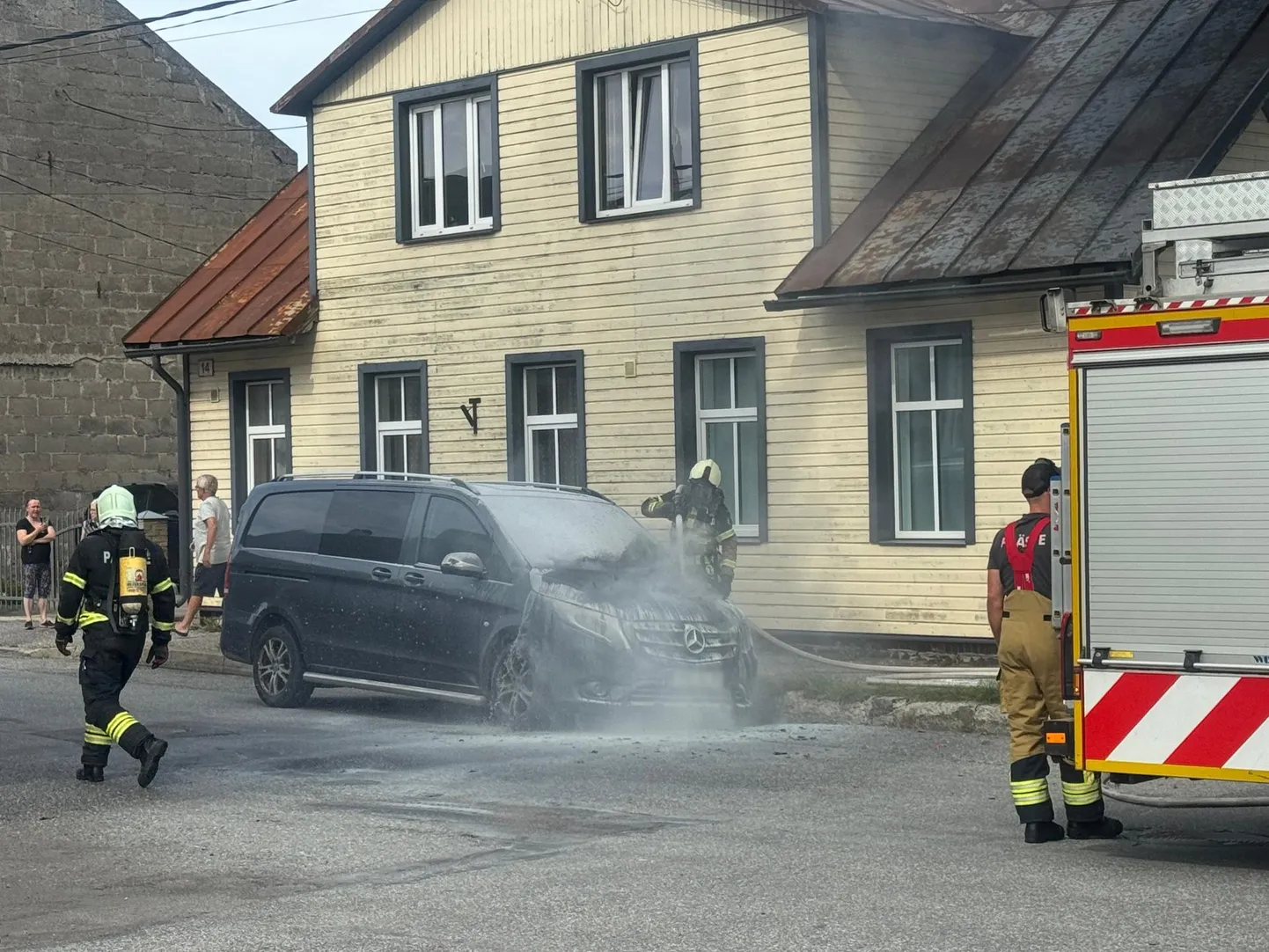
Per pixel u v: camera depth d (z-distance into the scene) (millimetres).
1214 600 7926
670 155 19000
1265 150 16922
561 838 8867
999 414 16312
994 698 13258
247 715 14141
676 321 18766
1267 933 6719
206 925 7082
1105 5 19438
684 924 6980
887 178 18016
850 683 13945
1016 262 15484
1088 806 8805
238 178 34750
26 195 31766
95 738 10852
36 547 22969
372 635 13891
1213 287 8227
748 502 18500
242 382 23578
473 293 20703
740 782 10602
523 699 12828
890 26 18250
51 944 6805
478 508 13523
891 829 9117
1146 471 8102
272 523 14938
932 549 16797
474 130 20875
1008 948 6504
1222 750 7887
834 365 17453
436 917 7164
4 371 31453
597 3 19453
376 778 10852
